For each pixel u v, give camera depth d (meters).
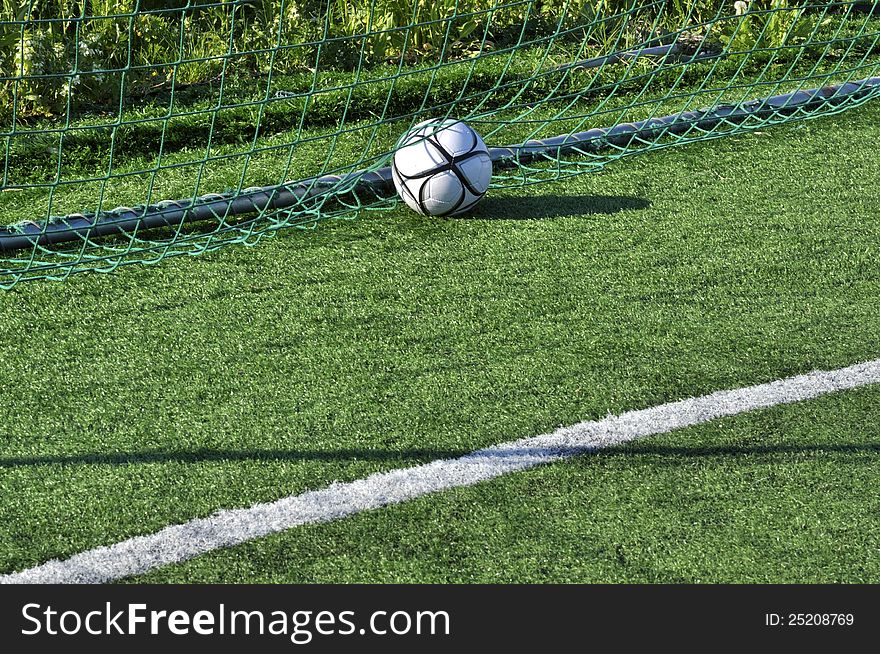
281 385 3.58
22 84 5.97
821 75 6.57
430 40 7.10
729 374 3.66
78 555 2.79
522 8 7.25
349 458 3.19
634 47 6.32
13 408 3.44
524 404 3.48
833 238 4.76
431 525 2.91
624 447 3.25
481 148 4.86
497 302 4.17
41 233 4.45
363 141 5.91
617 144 5.84
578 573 2.74
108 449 3.23
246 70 6.68
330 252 4.59
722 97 6.54
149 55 6.52
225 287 4.27
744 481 3.09
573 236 4.77
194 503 2.99
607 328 3.98
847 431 3.33
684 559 2.78
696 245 4.69
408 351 3.80
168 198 5.16
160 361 3.73
